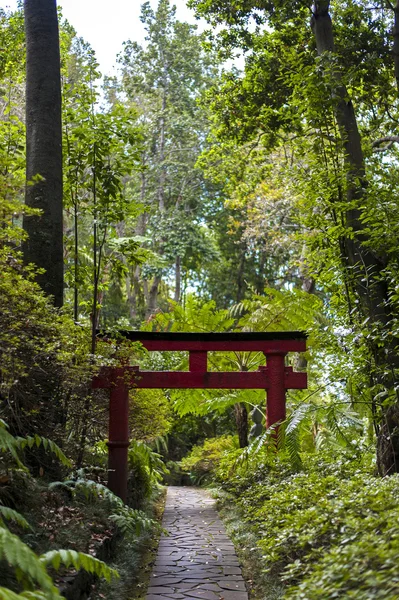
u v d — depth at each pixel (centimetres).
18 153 872
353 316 759
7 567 426
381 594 339
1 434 487
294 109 1093
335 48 1011
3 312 536
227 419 2059
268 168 1505
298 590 403
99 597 543
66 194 863
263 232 2042
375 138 1212
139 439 1195
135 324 2545
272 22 1198
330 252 816
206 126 2520
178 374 866
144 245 2634
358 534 449
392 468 724
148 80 2597
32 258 746
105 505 731
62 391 697
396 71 912
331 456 988
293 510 643
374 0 1080
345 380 796
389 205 706
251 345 873
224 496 1186
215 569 696
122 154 832
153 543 841
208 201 2795
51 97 784
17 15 1159
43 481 673
